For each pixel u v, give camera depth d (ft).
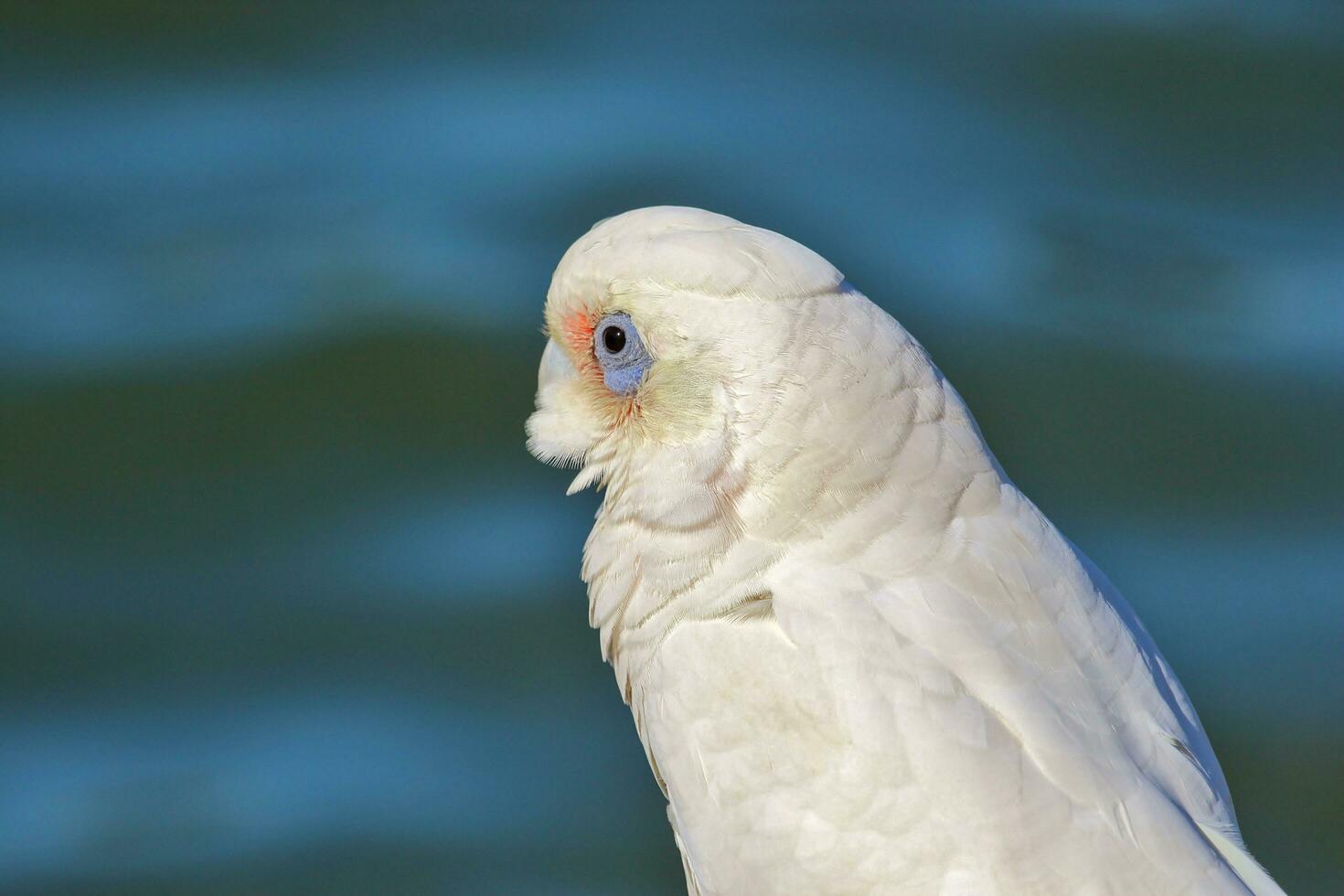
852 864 19.81
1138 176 67.97
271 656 51.21
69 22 76.95
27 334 60.85
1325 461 57.16
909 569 20.97
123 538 55.26
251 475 57.57
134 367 61.11
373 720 49.24
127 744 48.98
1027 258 63.36
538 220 64.54
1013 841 19.25
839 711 20.24
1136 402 59.21
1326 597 52.80
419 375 59.82
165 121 72.08
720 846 20.97
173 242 65.10
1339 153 68.90
